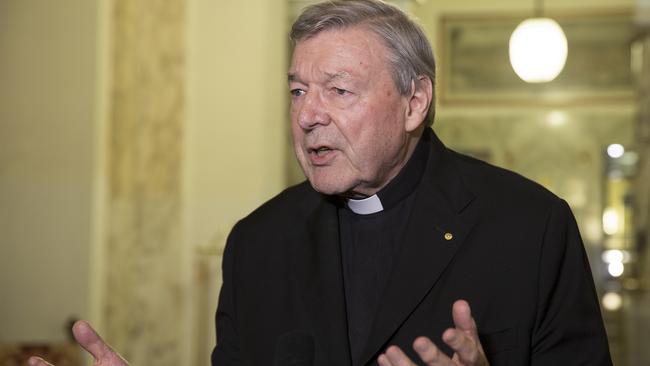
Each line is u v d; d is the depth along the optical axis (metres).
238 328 3.13
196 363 10.02
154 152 10.20
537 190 3.04
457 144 16.12
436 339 2.79
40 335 9.91
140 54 10.23
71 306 9.92
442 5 15.74
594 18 15.69
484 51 15.84
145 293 10.08
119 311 10.03
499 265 2.87
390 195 3.04
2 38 10.02
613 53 15.77
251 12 10.31
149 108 10.23
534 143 16.06
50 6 10.02
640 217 11.50
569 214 2.99
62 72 10.01
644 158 11.55
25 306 9.95
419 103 2.91
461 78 15.99
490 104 16.00
